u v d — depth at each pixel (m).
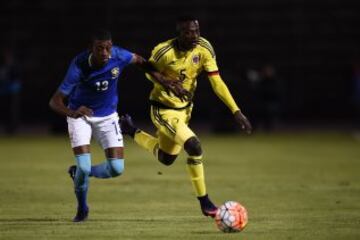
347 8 113.50
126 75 100.19
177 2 111.81
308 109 107.94
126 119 34.50
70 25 110.81
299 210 35.56
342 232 29.23
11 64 88.25
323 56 111.25
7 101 103.12
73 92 31.44
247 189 44.16
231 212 28.59
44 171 53.44
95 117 31.48
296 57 110.81
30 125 101.19
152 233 28.92
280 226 30.70
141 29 109.81
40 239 27.69
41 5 111.62
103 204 37.72
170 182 47.47
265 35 111.25
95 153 67.06
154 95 32.38
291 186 45.53
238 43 110.38
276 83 92.56
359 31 113.19
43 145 75.44
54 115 89.62
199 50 31.55
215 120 91.50
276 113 96.69
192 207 36.62
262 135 89.12
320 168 56.06
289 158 63.62
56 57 108.00
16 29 110.56
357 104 103.06
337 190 43.53
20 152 68.31
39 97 104.50
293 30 112.88
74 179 31.78
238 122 30.73
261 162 60.34
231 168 56.03
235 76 95.12
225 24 111.19
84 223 31.55
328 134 89.50
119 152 31.88
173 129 31.02
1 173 52.16
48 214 34.34
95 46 29.45
